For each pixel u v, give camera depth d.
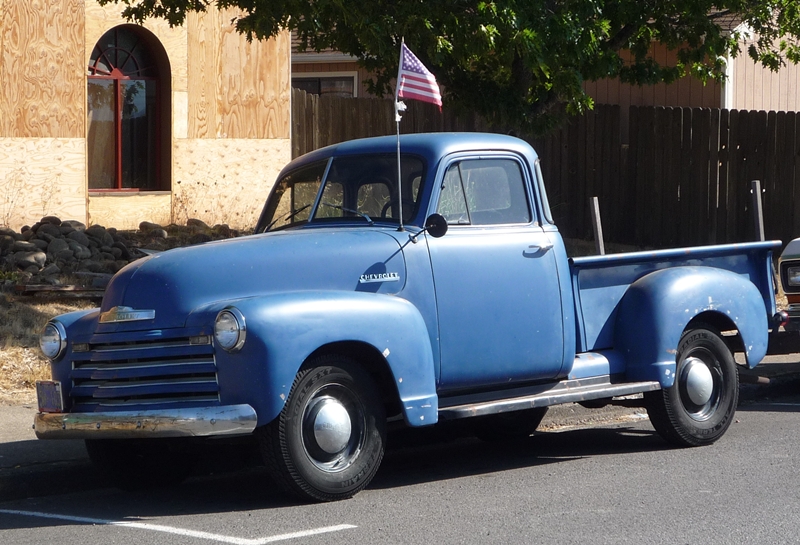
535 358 7.65
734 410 8.55
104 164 17.33
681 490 6.92
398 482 7.43
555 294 7.79
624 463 7.88
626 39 13.16
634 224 18.16
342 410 6.59
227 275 6.59
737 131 16.83
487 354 7.41
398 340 6.73
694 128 17.31
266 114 18.44
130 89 17.52
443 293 7.22
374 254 7.00
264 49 18.34
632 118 18.08
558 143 18.91
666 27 13.37
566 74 11.73
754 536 5.84
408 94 7.91
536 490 7.04
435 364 7.16
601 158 18.44
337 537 5.89
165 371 6.39
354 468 6.68
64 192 16.33
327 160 7.87
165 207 17.53
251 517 6.40
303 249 6.84
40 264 12.96
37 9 15.94
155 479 7.55
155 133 17.78
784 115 16.30
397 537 5.88
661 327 8.10
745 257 9.04
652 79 13.62
